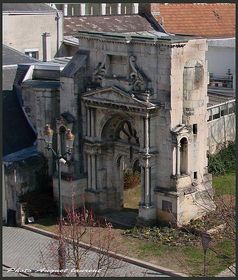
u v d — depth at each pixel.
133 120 64.69
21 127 74.62
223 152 84.69
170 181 63.94
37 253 60.66
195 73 63.75
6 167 67.44
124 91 64.06
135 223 66.69
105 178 69.56
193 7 119.00
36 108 71.31
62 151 69.19
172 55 61.59
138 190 75.81
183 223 64.12
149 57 62.94
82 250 59.22
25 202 67.50
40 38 98.81
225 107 86.19
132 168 75.38
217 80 101.00
